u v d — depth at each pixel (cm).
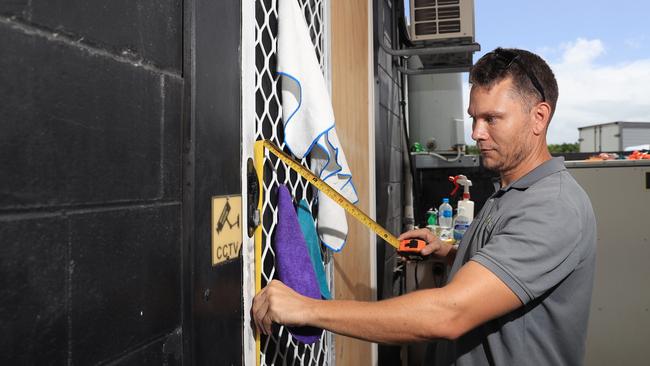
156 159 77
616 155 393
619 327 303
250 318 114
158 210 78
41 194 55
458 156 402
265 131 129
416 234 171
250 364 114
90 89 63
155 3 77
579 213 113
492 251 107
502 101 121
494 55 125
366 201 253
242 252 109
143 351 74
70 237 60
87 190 62
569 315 115
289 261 120
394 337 103
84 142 62
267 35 131
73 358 60
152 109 76
